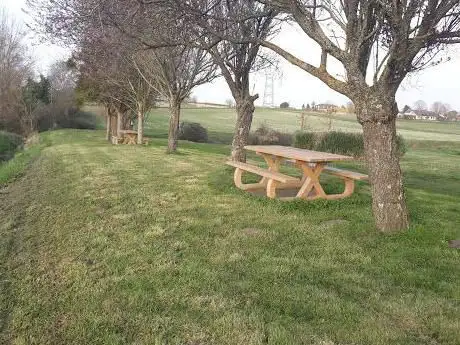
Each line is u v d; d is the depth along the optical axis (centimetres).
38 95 4903
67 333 389
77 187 1089
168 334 377
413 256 557
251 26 1112
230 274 502
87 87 2984
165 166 1492
